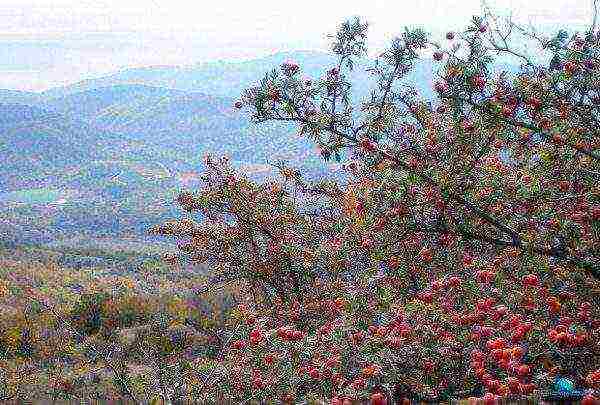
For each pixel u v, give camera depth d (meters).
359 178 6.90
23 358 18.78
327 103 5.47
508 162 6.09
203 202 9.98
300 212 9.67
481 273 5.23
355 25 5.49
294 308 8.12
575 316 4.94
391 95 5.65
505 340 4.45
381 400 4.06
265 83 5.42
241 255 9.81
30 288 44.91
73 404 8.35
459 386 4.40
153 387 6.28
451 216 5.43
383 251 6.48
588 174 5.55
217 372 5.22
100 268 62.84
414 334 4.57
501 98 5.32
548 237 5.10
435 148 5.48
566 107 5.44
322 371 4.43
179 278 44.16
